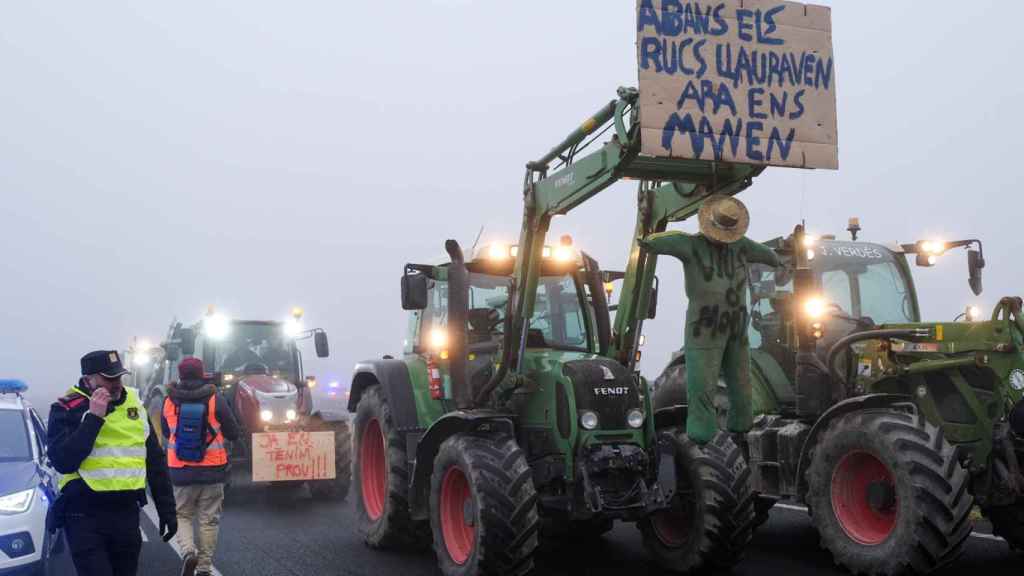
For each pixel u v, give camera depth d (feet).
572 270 24.27
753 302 26.61
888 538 19.49
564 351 22.74
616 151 18.67
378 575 21.67
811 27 18.79
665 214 21.48
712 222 18.61
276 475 31.83
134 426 15.48
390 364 25.46
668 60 17.69
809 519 27.84
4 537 17.94
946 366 21.16
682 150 17.53
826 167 18.48
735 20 18.24
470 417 20.59
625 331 22.25
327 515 30.83
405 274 22.90
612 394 20.20
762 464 23.62
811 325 23.40
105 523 15.01
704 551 20.36
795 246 24.07
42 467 20.53
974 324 21.29
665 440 21.68
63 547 22.33
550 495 20.48
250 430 36.22
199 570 21.11
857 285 26.66
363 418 26.71
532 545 19.17
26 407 22.65
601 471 19.81
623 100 18.31
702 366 18.85
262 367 39.42
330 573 21.91
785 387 24.79
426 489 22.49
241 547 25.27
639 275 22.13
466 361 22.31
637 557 23.00
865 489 20.61
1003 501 20.48
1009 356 20.68
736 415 19.43
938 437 19.24
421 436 24.21
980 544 23.24
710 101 17.85
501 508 19.06
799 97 18.48
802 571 21.03
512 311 21.57
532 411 21.26
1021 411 19.94
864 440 20.21
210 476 21.02
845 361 23.63
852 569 20.24
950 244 27.25
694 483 20.84
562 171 20.83
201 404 21.21
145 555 24.18
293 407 36.40
